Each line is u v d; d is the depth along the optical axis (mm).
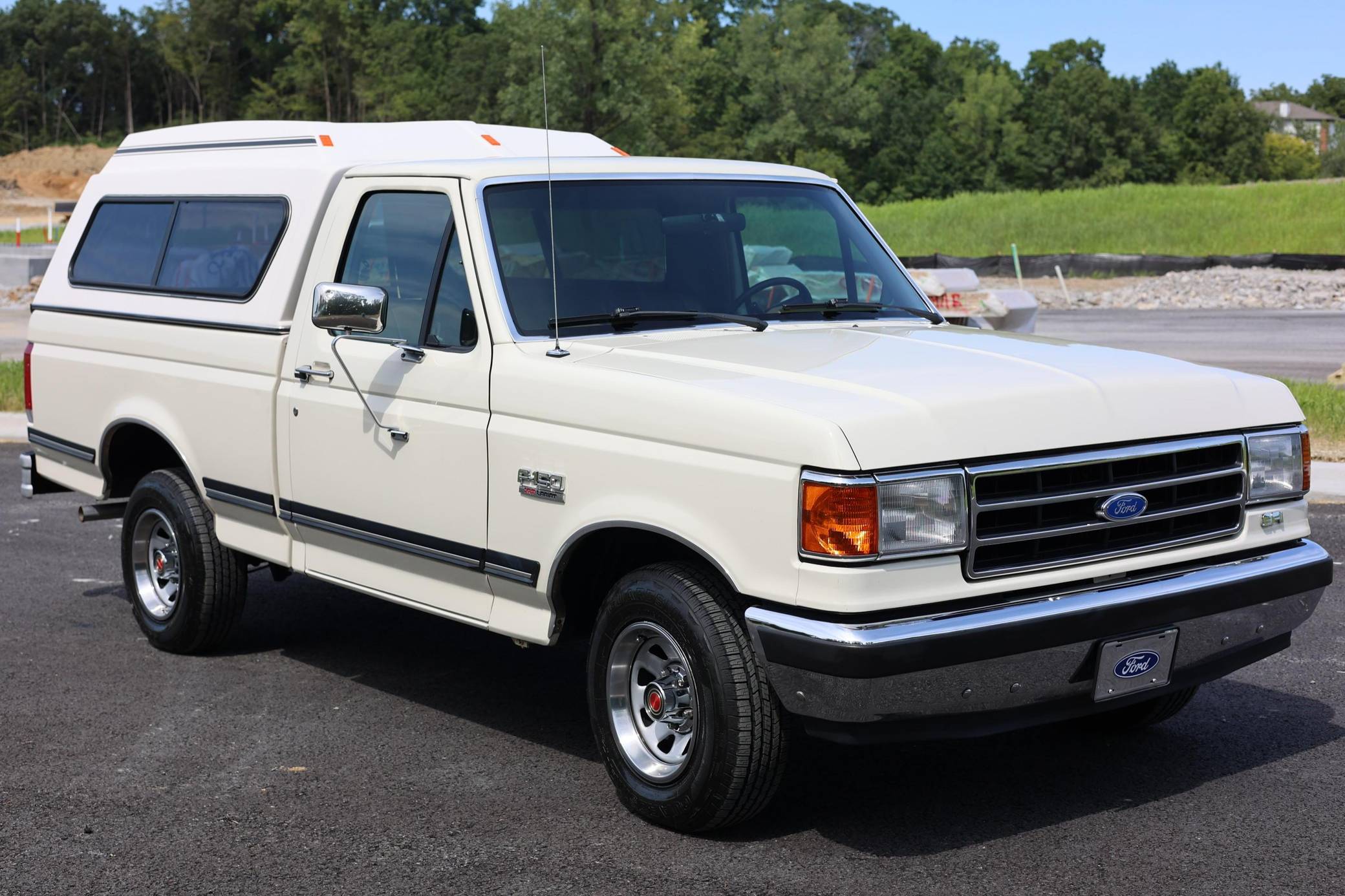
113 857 4301
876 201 112688
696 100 106000
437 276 5129
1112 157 118312
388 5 125250
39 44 162000
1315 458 11086
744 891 3982
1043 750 5207
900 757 5152
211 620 6449
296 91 115688
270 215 5965
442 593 5191
